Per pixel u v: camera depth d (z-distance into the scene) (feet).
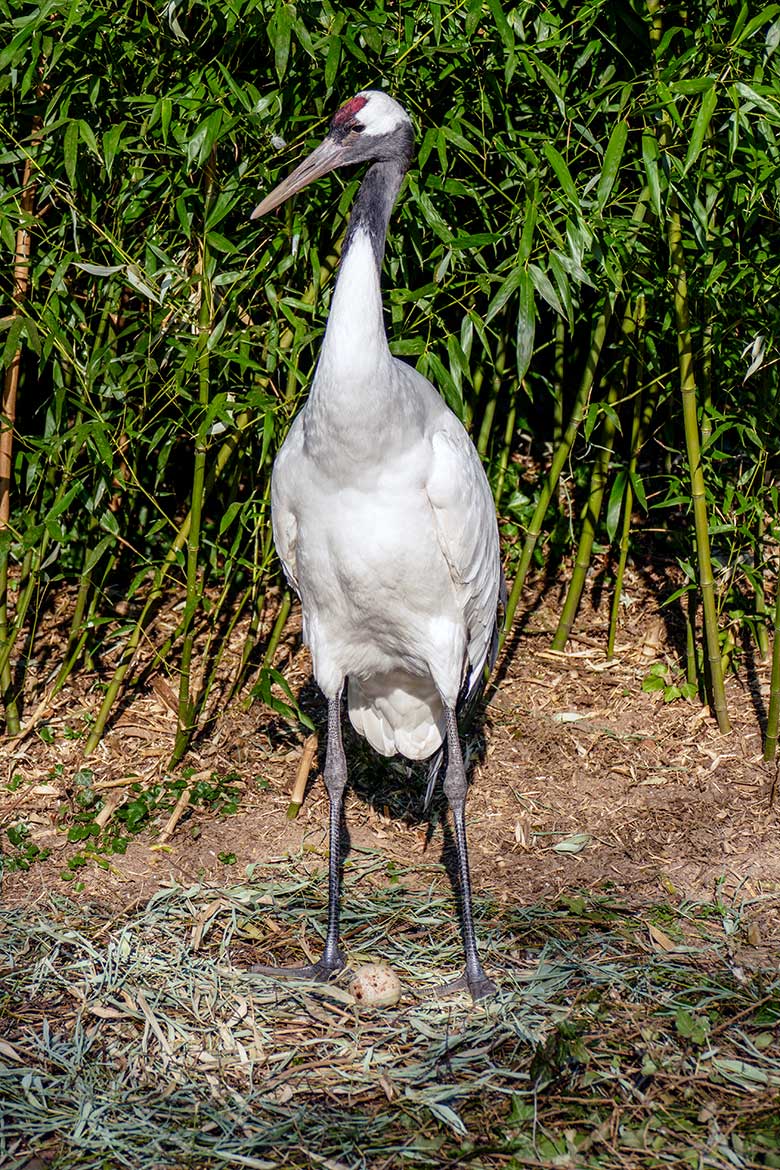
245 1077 19.39
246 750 28.73
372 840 26.32
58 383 26.76
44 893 23.91
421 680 24.30
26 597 28.81
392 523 21.44
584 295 31.19
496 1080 19.19
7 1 24.95
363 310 20.31
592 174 27.96
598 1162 17.29
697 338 28.84
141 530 32.27
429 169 28.04
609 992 21.06
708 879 24.59
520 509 35.19
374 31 23.40
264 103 24.04
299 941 23.07
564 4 25.70
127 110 25.79
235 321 27.71
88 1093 18.88
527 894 24.39
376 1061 19.75
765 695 30.07
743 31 23.58
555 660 32.14
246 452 29.50
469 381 28.86
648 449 38.75
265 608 33.60
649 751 28.71
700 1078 18.76
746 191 26.45
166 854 25.34
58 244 27.78
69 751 28.35
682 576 34.71
